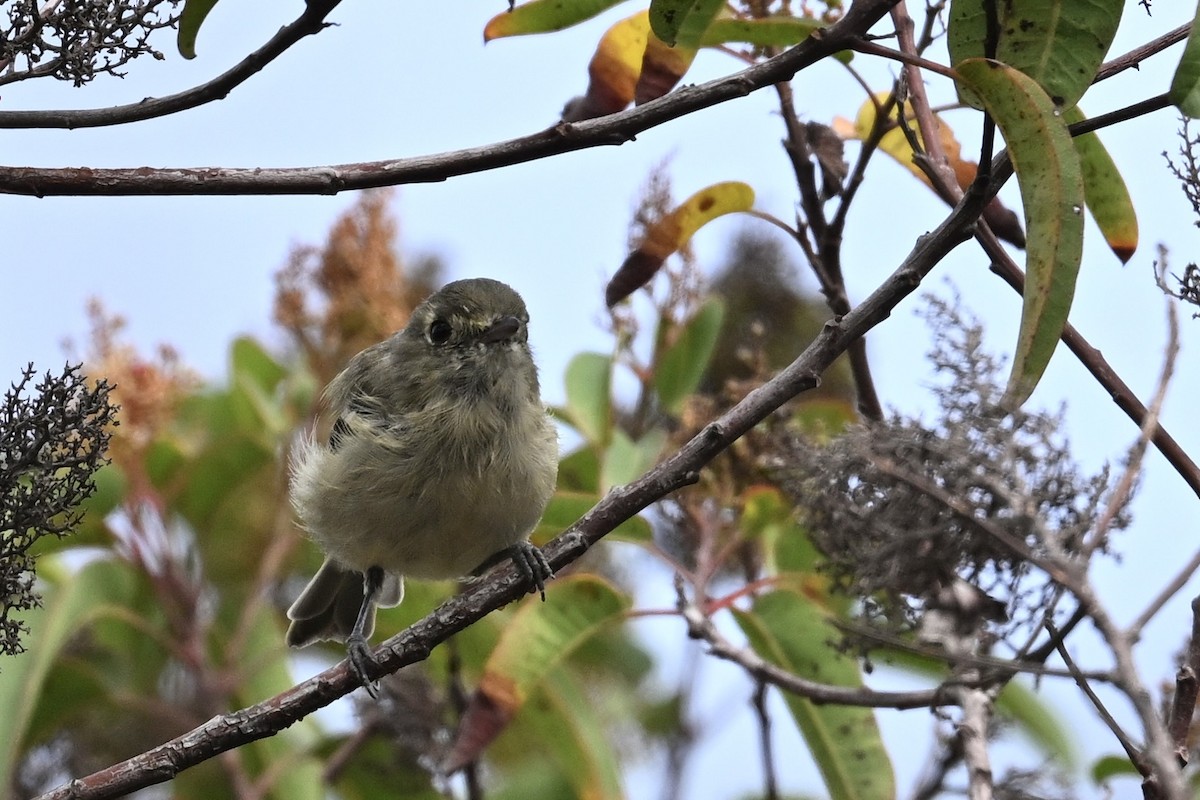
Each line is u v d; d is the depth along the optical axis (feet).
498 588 26.76
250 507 41.91
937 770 33.71
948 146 34.88
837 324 24.48
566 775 36.70
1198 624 21.36
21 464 22.35
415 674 39.01
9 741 33.68
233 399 44.11
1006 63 23.32
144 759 24.34
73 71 22.62
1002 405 21.35
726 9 32.68
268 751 39.34
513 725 42.32
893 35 24.21
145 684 41.60
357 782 39.75
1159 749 17.20
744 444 36.06
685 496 36.09
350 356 43.73
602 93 30.30
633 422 43.42
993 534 20.38
